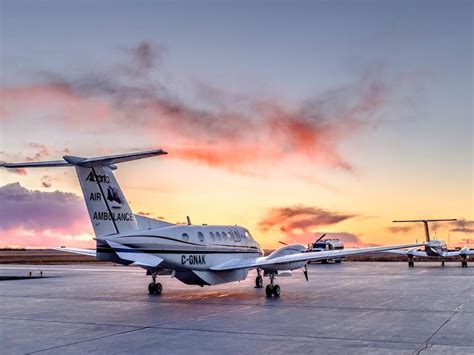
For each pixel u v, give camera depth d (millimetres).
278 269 22547
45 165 19594
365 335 12516
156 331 13414
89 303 20047
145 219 22359
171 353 10805
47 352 11055
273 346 11328
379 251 22719
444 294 22375
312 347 11180
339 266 56125
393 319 15062
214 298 21562
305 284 28859
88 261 100062
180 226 22422
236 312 16953
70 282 32375
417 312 16547
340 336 12414
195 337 12508
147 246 20594
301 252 24234
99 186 20422
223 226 24719
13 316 16531
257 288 26797
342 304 18875
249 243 25922
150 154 18391
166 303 19812
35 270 50125
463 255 51938
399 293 22953
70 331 13594
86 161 19406
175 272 22172
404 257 104500
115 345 11688
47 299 21734
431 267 52094
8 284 30688
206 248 22938
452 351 10648
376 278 33844
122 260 19906
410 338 12078
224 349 11094
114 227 20719
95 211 20141
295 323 14445
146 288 27266
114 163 19594
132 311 17484
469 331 12984
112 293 24312
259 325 14156
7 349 11391
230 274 24391
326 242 63719
